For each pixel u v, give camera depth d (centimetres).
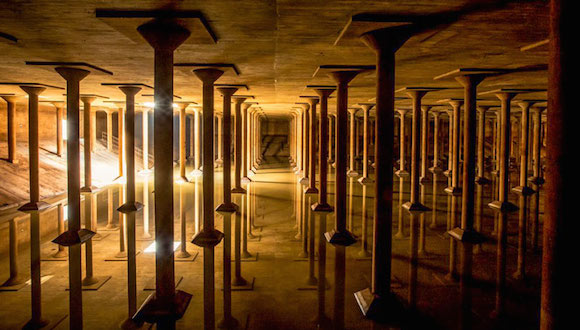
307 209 1323
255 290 649
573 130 284
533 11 484
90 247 900
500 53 729
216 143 3869
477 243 927
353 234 1005
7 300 623
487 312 569
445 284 675
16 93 1518
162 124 578
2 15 509
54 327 534
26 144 2095
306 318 552
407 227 1073
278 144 4234
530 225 1107
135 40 619
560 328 296
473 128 961
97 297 631
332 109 2448
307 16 508
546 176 305
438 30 564
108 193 1642
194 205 1431
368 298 588
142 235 1005
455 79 1043
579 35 279
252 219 1168
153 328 529
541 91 1320
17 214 1224
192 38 598
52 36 616
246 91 1367
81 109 2369
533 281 689
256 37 612
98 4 466
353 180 2108
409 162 3055
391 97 584
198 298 621
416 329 521
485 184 1944
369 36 574
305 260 800
